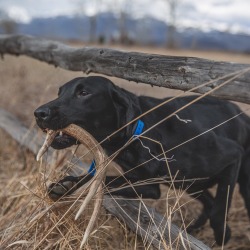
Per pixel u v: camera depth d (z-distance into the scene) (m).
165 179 3.23
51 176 3.34
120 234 3.36
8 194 3.92
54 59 4.53
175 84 2.69
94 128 3.02
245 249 3.80
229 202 3.42
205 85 2.48
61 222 2.95
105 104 2.99
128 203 3.24
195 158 3.23
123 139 3.04
